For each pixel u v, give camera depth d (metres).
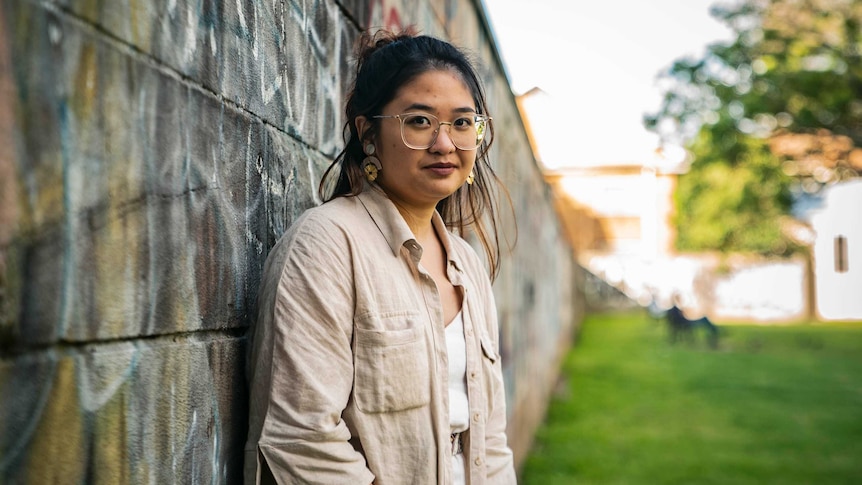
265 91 2.11
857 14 18.70
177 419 1.56
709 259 37.56
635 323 30.84
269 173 2.15
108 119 1.28
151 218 1.43
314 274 1.80
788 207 24.42
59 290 1.17
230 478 1.86
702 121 20.94
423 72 2.04
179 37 1.54
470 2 5.29
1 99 1.04
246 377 1.96
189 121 1.59
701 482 7.38
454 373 2.08
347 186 2.18
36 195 1.11
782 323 33.25
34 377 1.12
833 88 19.34
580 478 7.45
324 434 1.70
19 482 1.09
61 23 1.16
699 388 13.77
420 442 1.88
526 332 8.59
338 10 2.91
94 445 1.27
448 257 2.20
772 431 9.93
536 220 10.64
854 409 11.59
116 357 1.33
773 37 19.42
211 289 1.73
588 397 12.77
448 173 2.06
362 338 1.84
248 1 1.96
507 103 6.83
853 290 35.53
